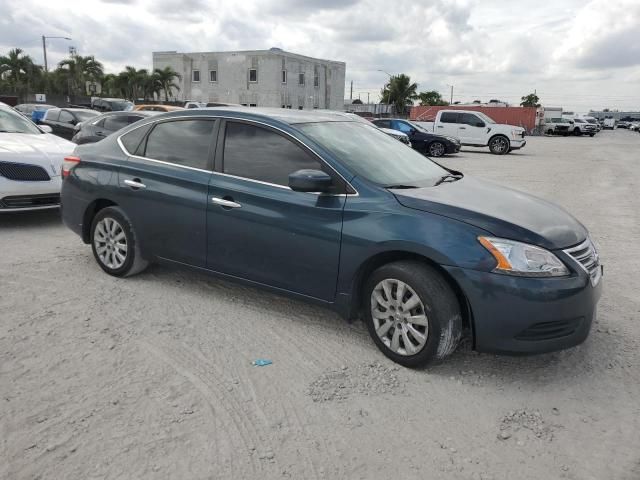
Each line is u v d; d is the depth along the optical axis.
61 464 2.60
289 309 4.54
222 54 59.81
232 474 2.57
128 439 2.80
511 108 50.44
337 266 3.77
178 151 4.67
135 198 4.80
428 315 3.43
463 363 3.73
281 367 3.59
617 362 3.79
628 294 5.21
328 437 2.87
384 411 3.13
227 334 4.05
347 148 4.13
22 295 4.66
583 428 3.04
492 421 3.07
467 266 3.31
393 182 3.90
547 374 3.62
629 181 14.38
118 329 4.06
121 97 58.56
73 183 5.29
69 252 6.00
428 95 90.94
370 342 3.99
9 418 2.94
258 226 4.08
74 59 58.03
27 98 55.16
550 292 3.25
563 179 14.62
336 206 3.77
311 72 63.97
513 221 3.45
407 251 3.50
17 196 6.86
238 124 4.38
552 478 2.62
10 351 3.67
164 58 62.03
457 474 2.63
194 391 3.26
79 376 3.39
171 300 4.66
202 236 4.42
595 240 7.41
